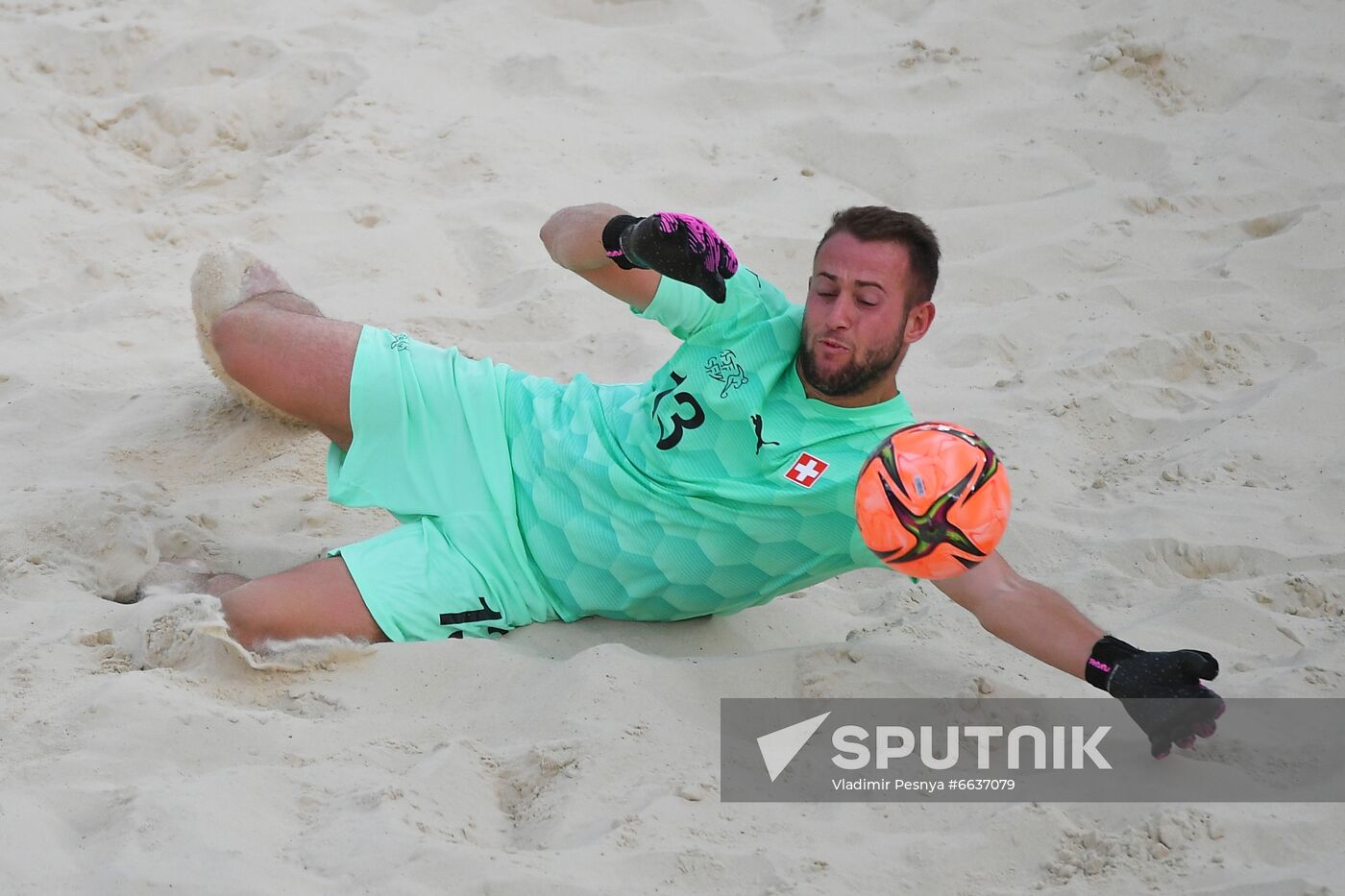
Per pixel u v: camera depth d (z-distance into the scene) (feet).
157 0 96.68
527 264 72.79
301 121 86.02
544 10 99.40
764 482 43.60
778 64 92.79
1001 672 44.52
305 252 72.74
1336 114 87.25
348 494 49.14
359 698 42.45
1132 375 64.28
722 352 44.37
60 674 42.52
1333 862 35.32
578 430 47.19
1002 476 37.73
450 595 46.37
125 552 50.47
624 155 83.25
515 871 33.83
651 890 34.14
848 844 36.45
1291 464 56.95
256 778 37.47
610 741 39.34
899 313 41.81
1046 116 87.51
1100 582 49.85
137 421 59.31
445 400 48.65
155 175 81.76
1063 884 35.12
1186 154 83.92
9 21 92.12
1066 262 73.77
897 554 37.29
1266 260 72.95
